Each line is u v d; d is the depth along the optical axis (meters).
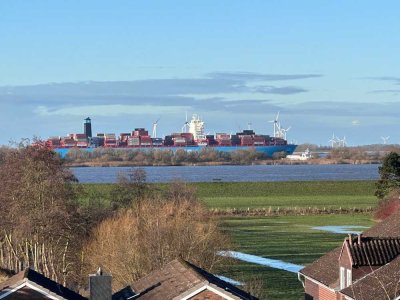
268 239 181.50
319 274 85.50
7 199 123.88
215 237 116.12
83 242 126.94
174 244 105.94
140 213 127.19
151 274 71.75
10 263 129.00
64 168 133.88
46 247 119.94
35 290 62.28
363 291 66.12
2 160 139.25
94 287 60.44
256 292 96.38
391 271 67.25
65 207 123.31
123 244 105.62
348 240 74.44
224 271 122.88
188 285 61.44
